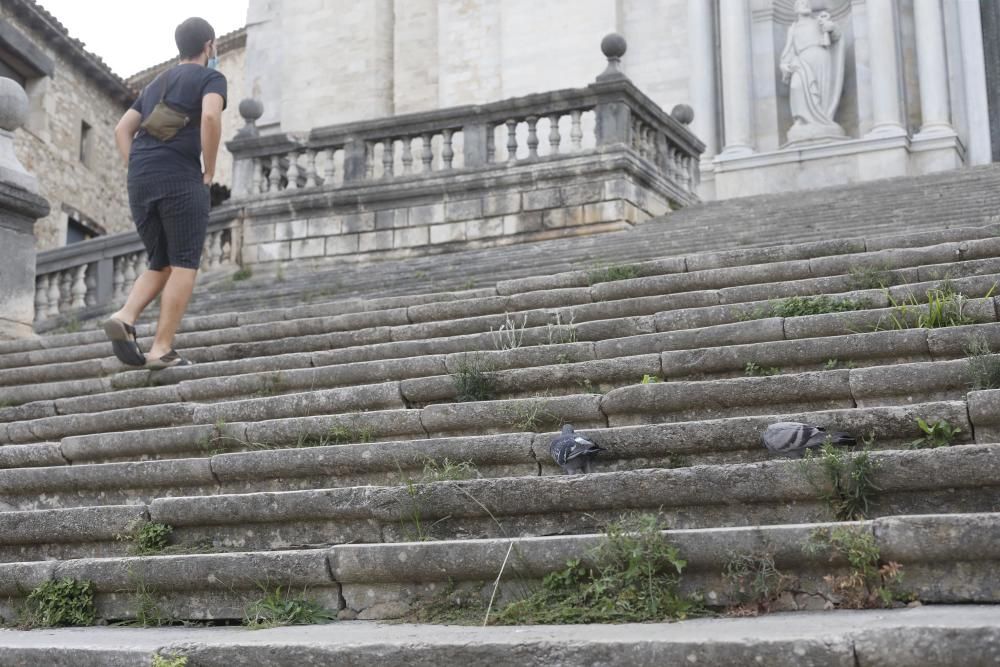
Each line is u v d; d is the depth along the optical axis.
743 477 4.40
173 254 8.36
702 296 7.67
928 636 3.06
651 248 11.38
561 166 15.40
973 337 5.74
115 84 28.77
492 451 5.34
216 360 8.88
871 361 5.95
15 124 10.95
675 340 6.74
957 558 3.72
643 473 4.52
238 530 5.12
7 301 10.59
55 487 6.23
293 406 6.89
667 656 3.25
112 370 9.01
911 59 21.16
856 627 3.25
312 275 14.43
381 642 3.56
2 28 23.20
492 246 15.65
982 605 3.65
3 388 8.83
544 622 3.90
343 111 26.53
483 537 4.70
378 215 16.39
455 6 25.09
